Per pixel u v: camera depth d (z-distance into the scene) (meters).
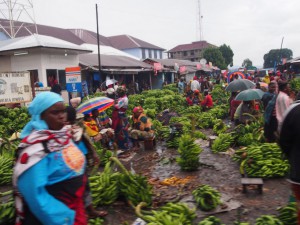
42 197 2.55
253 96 9.76
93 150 4.12
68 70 13.82
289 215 4.41
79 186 2.89
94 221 4.66
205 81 27.97
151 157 8.95
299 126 3.31
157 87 38.84
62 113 2.82
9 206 4.41
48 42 20.62
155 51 74.50
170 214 4.47
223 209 5.14
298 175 3.37
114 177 5.66
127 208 5.33
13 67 21.42
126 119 9.66
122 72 28.27
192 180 6.78
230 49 84.69
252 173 6.65
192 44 95.88
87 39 56.50
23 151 2.64
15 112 13.62
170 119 14.09
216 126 12.24
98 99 8.59
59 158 2.72
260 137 8.38
